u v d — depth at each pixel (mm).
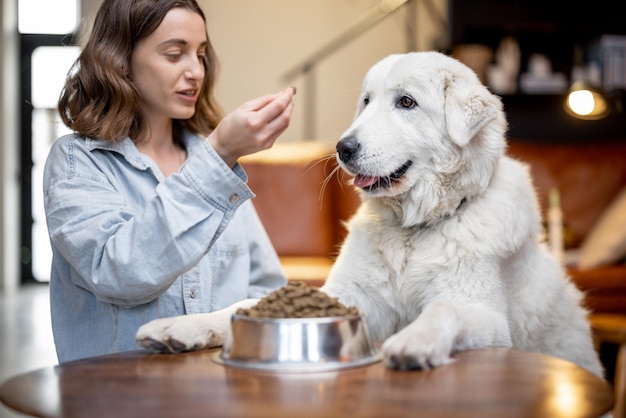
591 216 4559
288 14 6961
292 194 4164
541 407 974
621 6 5543
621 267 3916
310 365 1180
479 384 1093
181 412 965
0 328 5395
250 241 1984
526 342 1980
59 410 988
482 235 1798
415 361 1177
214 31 6945
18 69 8430
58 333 1716
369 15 5930
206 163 1401
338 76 6922
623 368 2912
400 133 1899
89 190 1624
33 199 8570
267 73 6992
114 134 1720
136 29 1731
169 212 1389
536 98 5254
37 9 8438
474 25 5582
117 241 1441
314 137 6941
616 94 4609
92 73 1748
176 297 1726
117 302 1580
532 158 4652
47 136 8547
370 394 1038
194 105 1879
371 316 1928
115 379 1144
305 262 3859
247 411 964
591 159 4652
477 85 1916
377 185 1908
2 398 1070
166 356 1319
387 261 1874
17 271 8375
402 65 1972
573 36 5695
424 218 1863
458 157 1851
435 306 1501
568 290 2152
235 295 1867
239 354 1226
